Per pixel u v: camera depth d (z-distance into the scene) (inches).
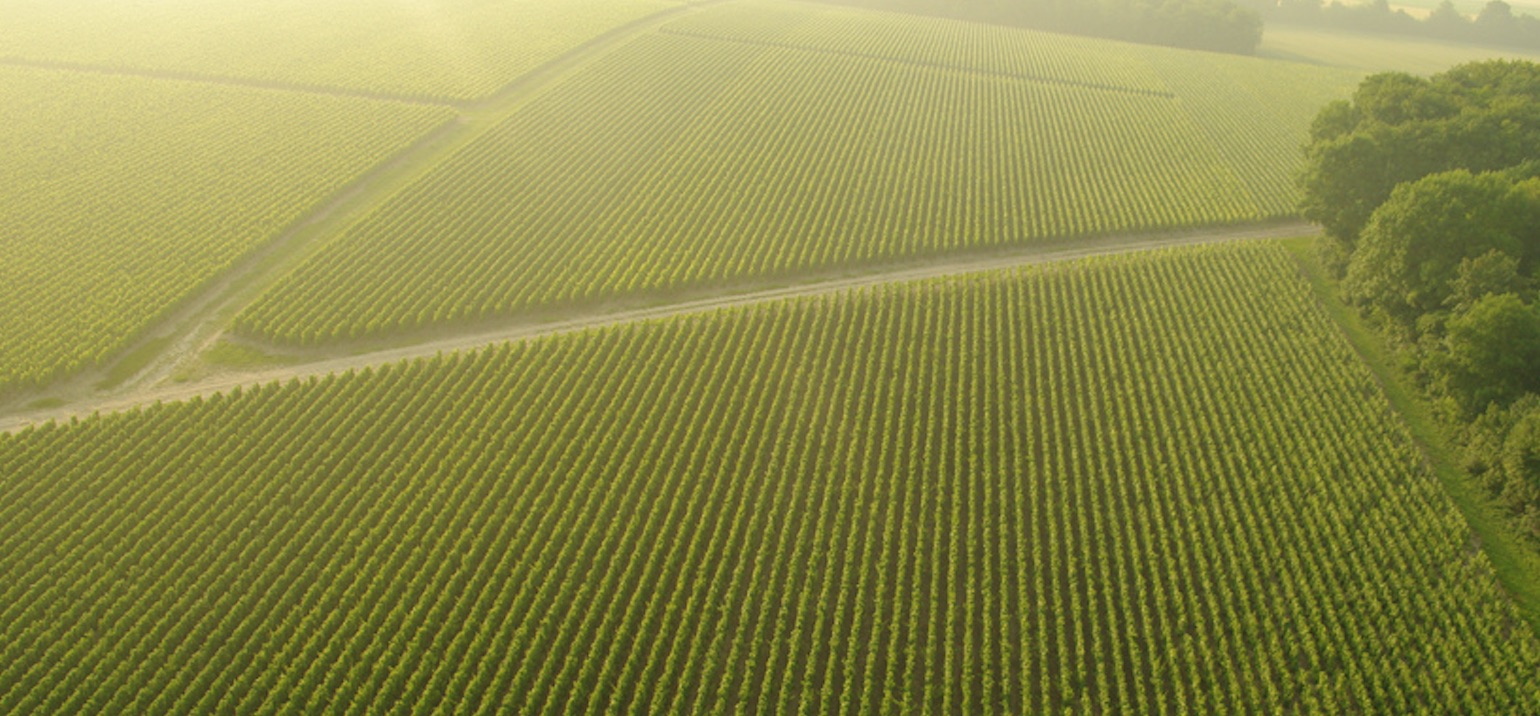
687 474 1806.1
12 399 2047.2
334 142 3341.5
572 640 1519.4
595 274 2596.0
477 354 2256.4
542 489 1809.8
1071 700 1429.6
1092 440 1968.5
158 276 2477.9
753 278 2632.9
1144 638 1535.4
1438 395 2044.8
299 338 2290.8
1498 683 1424.7
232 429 1937.7
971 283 2561.5
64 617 1493.6
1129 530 1691.7
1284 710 1440.7
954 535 1656.0
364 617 1541.6
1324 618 1565.0
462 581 1605.6
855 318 2352.4
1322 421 1998.0
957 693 1467.8
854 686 1467.8
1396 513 1761.8
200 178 3029.0
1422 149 2512.3
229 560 1635.1
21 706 1384.1
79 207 2797.7
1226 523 1748.3
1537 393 1865.2
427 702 1395.2
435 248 2672.2
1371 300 2352.4
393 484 1781.5
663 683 1421.0
